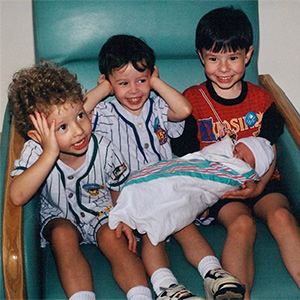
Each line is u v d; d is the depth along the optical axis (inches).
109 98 61.6
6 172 50.3
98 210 54.2
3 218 46.1
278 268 50.0
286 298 48.3
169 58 63.0
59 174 53.0
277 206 53.6
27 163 50.5
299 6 77.2
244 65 58.9
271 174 59.1
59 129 48.9
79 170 53.6
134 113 59.6
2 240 44.6
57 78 49.4
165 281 47.6
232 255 49.7
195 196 52.2
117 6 59.7
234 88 61.1
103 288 48.1
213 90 61.0
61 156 52.3
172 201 50.7
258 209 55.6
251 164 56.8
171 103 57.5
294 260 49.8
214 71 58.1
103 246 50.1
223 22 56.1
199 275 49.7
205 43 57.1
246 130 61.1
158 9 60.2
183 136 59.7
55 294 47.6
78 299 46.1
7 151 52.8
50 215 53.9
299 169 55.5
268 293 48.1
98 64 61.1
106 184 55.9
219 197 54.7
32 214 48.4
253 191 55.8
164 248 51.1
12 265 43.7
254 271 49.5
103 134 58.8
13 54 75.7
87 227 53.9
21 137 53.6
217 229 55.9
